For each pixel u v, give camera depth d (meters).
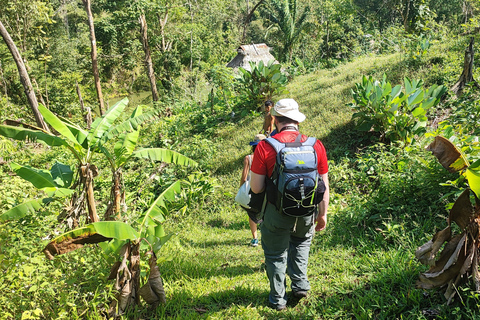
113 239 3.42
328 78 14.90
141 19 31.52
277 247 3.34
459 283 2.86
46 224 4.39
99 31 37.25
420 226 4.47
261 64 13.80
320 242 5.29
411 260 3.61
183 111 17.30
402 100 7.70
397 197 5.22
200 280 4.38
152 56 36.72
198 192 9.19
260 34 56.78
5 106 21.70
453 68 9.95
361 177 7.04
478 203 2.81
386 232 4.67
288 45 34.94
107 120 4.42
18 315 2.98
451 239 2.95
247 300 3.71
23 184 5.60
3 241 3.66
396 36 18.50
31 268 3.03
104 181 9.05
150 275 3.48
